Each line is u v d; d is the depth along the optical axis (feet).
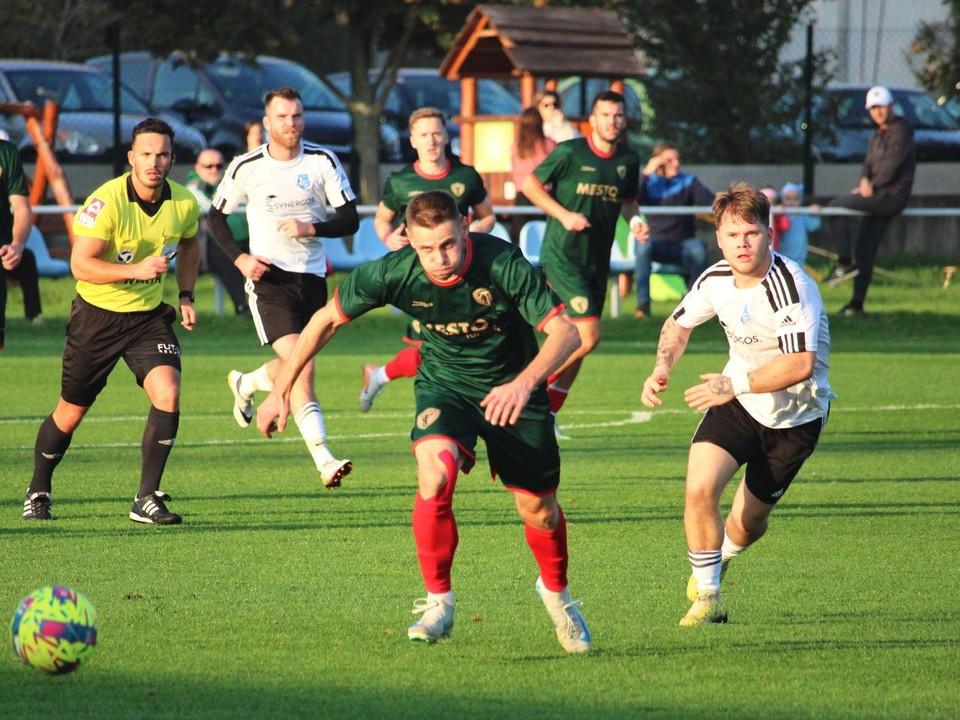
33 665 54.24
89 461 111.86
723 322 67.67
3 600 67.36
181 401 146.20
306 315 104.37
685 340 69.36
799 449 67.21
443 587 59.06
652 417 139.95
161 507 87.71
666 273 229.45
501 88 344.28
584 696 53.83
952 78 359.05
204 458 114.11
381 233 125.59
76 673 56.18
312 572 74.43
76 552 78.74
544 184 128.47
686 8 317.01
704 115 317.01
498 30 241.14
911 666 58.18
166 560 76.95
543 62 240.53
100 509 92.12
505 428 59.06
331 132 300.61
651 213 221.87
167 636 61.93
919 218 292.81
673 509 93.71
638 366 178.29
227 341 199.31
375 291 60.64
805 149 268.21
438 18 282.77
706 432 67.10
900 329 214.90
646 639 62.59
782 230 234.79
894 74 372.58
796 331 64.95
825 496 98.99
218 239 103.86
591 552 80.84
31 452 115.24
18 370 165.99
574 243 128.57
